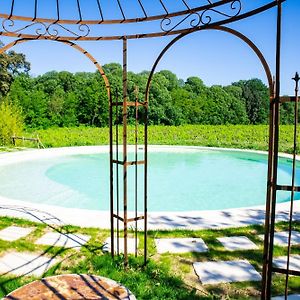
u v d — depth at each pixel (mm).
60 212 5738
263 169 14531
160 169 14305
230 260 3840
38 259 3779
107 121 31922
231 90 44844
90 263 3660
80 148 17281
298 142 19719
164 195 9977
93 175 12711
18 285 3135
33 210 5836
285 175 12516
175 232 4762
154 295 3021
